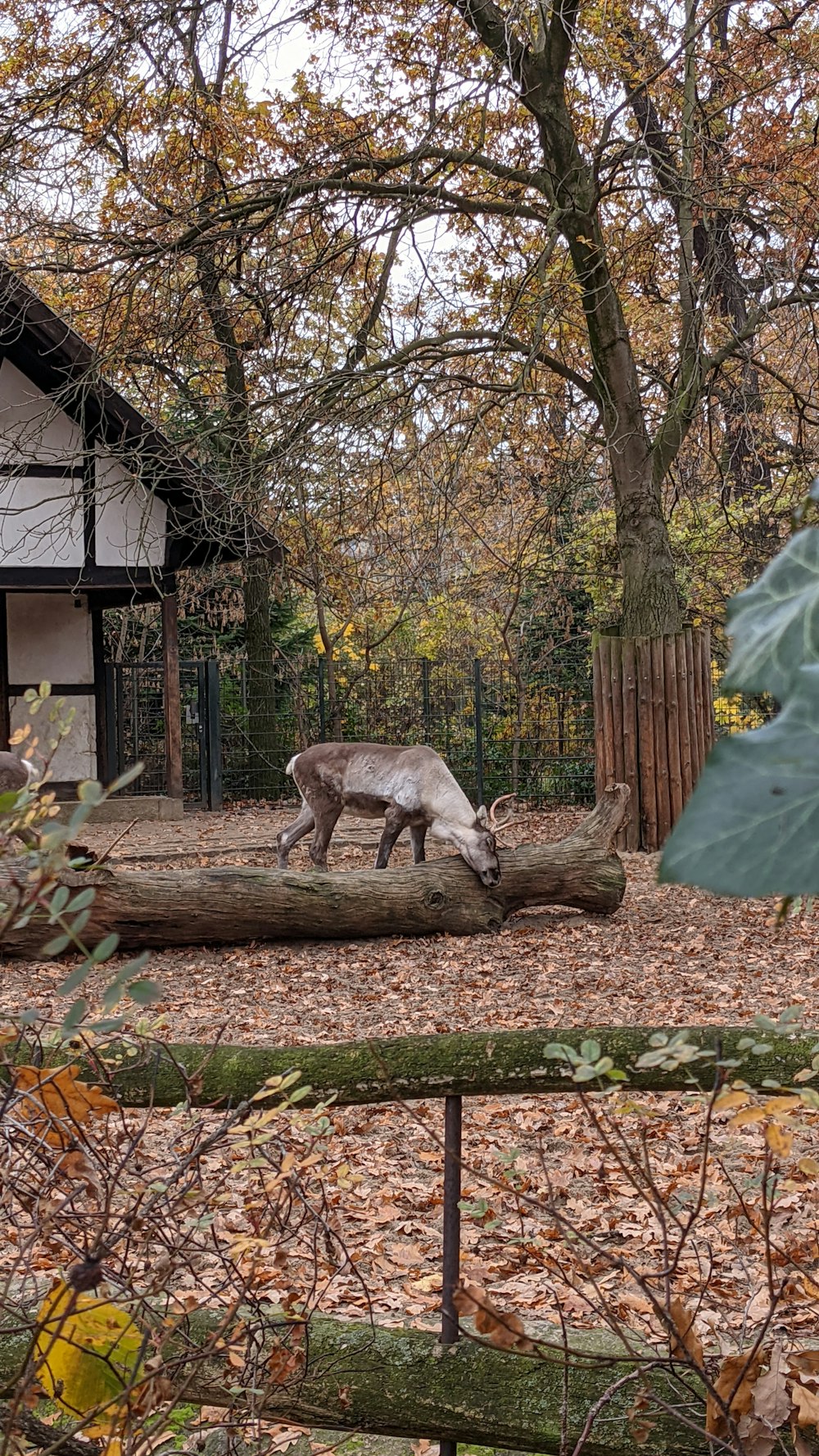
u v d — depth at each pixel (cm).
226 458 1577
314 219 1395
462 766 2175
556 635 2195
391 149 1502
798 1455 216
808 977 897
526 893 1082
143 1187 232
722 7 1260
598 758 1553
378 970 935
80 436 1734
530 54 1357
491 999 850
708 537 2023
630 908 1162
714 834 56
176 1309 254
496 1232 470
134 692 2128
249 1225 399
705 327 1532
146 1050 251
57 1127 209
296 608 2711
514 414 1536
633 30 1459
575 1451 217
